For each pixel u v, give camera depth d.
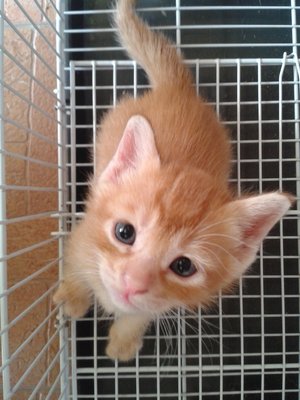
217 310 0.27
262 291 0.24
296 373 0.25
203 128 0.23
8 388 0.16
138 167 0.18
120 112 0.23
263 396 0.24
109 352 0.24
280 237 0.24
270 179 0.26
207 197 0.18
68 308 0.23
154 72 0.25
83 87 0.25
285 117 0.28
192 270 0.18
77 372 0.24
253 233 0.19
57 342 0.25
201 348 0.25
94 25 0.27
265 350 0.27
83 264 0.21
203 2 0.28
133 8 0.25
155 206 0.17
